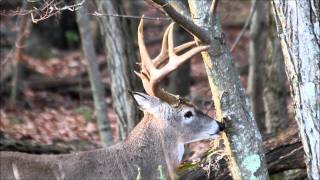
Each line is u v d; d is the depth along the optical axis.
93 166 10.38
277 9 10.06
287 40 10.01
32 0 11.12
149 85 10.51
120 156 10.59
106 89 21.70
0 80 21.28
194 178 11.38
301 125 10.15
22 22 16.11
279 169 11.63
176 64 10.07
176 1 10.24
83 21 15.69
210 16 9.92
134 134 10.78
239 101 10.13
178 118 10.73
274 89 15.39
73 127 17.92
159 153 10.76
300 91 10.02
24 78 22.42
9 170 9.81
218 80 10.05
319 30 9.87
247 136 10.19
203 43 9.89
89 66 15.68
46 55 25.27
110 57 14.23
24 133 16.69
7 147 13.79
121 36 14.07
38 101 21.02
